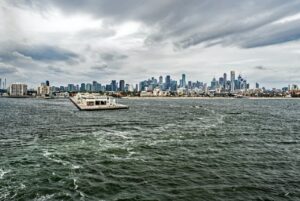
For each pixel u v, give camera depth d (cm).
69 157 3606
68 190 2445
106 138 5097
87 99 16062
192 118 9275
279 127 6956
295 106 19575
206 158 3566
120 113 11600
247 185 2575
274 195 2352
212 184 2591
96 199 2256
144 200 2231
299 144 4662
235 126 7044
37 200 2248
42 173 2916
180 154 3775
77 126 6956
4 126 6962
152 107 16938
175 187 2512
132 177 2783
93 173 2919
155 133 5731
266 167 3200
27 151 3978
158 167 3139
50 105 18888
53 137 5225
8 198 2284
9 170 3023
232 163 3344
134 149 4091
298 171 3056
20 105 18700
